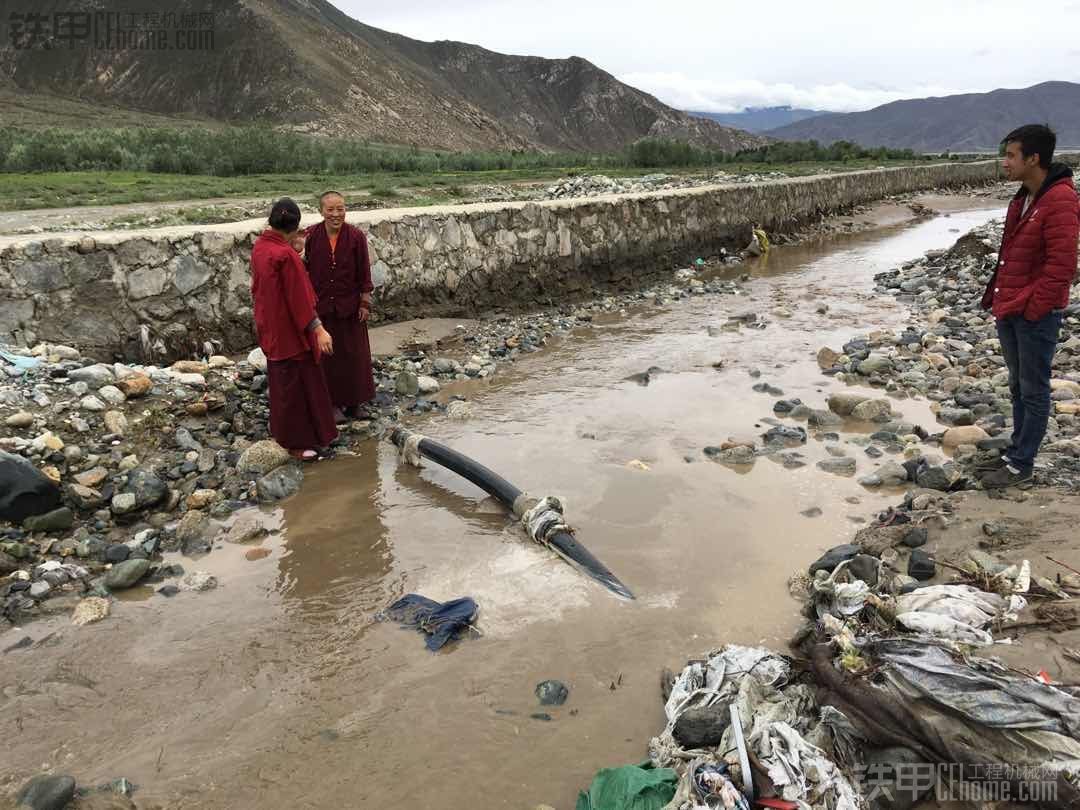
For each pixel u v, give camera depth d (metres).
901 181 35.97
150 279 7.75
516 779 3.11
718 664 3.50
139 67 139.25
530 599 4.40
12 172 24.89
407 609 4.29
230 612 4.34
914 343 9.56
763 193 21.11
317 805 2.99
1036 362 4.79
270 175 24.67
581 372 8.95
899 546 4.48
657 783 2.87
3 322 6.89
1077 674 3.06
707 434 6.91
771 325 11.37
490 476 5.71
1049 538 4.24
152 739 3.36
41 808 2.85
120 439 5.99
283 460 6.25
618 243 14.66
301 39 138.38
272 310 5.96
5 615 4.29
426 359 9.20
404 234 10.56
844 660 3.25
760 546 4.91
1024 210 4.84
